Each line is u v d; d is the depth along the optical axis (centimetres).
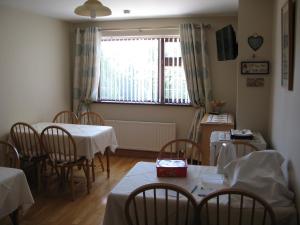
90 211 336
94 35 530
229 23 483
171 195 211
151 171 258
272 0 342
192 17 493
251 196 181
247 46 354
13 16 421
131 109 543
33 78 465
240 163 220
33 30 461
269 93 352
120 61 539
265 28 348
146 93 534
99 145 396
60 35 525
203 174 252
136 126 528
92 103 560
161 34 508
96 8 281
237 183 205
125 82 541
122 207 213
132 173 253
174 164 255
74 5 406
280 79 274
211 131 390
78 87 554
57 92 525
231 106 496
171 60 516
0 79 404
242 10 352
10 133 401
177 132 525
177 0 377
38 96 478
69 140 366
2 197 243
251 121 362
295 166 205
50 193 382
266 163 217
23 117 448
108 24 534
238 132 330
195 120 498
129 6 410
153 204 206
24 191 266
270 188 203
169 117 527
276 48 308
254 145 302
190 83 497
